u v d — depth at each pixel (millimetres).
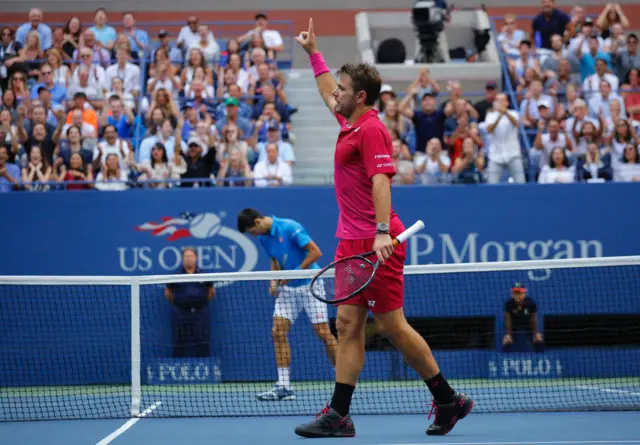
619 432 7070
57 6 21984
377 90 6449
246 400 10242
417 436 6898
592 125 14406
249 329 12477
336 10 22484
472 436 6855
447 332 12906
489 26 19703
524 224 12797
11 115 15078
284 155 14523
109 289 12586
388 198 6141
